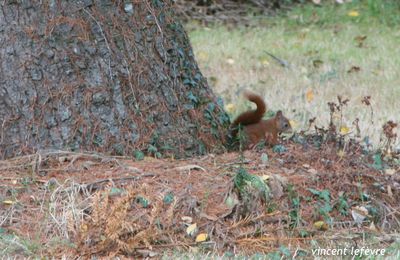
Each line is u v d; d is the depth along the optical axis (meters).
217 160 10.96
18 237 9.36
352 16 25.05
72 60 10.82
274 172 10.62
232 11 25.47
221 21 24.70
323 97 16.23
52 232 9.49
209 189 10.12
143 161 10.73
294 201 10.05
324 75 17.94
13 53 10.76
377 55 20.23
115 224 9.22
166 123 11.18
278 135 11.98
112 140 10.86
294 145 11.59
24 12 10.79
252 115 11.70
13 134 10.77
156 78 11.24
